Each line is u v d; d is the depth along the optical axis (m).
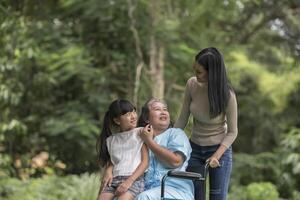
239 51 13.21
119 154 4.54
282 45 14.49
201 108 4.61
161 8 10.77
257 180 11.27
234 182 11.02
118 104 4.60
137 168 4.41
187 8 10.97
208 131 4.66
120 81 10.71
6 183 9.70
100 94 10.44
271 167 11.24
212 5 10.70
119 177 4.46
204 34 11.36
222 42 12.38
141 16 10.47
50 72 10.40
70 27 10.85
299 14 14.06
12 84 10.26
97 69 10.34
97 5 10.26
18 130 10.40
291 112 13.98
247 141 14.19
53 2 10.10
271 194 9.98
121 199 4.31
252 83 13.91
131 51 10.70
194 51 10.52
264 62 14.62
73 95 10.99
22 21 8.98
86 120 10.11
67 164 11.25
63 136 10.69
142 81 10.34
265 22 14.11
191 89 4.68
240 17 13.85
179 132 4.62
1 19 8.04
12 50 9.52
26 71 10.48
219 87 4.42
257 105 13.85
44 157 11.40
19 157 11.21
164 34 10.41
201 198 4.71
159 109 4.71
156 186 4.49
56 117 10.56
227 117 4.55
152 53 10.40
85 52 10.47
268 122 13.78
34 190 9.52
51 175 10.79
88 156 10.74
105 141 4.67
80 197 9.28
